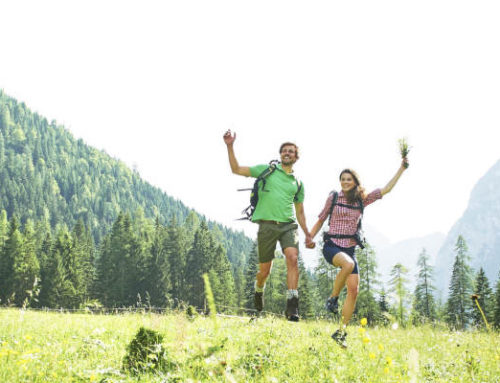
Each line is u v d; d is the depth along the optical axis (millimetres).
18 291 59906
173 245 79750
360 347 5234
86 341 5355
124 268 72000
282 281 57750
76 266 74938
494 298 38625
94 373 3729
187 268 73562
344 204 6344
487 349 5699
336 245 6238
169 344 4562
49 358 4051
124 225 77250
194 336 5555
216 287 69625
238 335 6027
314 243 6645
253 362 4113
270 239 6512
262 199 6496
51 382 3467
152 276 69688
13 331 5949
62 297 62719
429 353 5398
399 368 3926
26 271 62062
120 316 9828
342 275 6016
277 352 4668
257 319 7820
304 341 5598
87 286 76500
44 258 75312
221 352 3363
